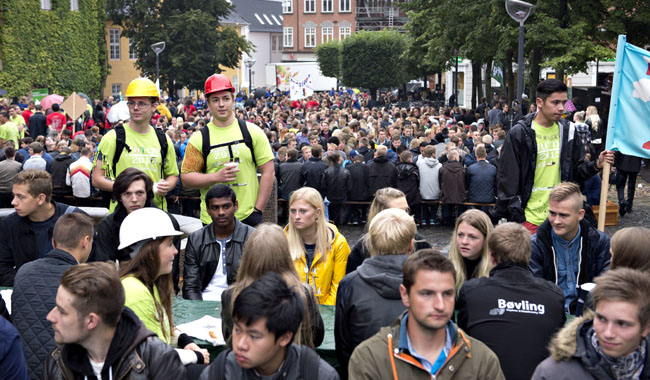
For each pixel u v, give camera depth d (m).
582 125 7.11
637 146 7.03
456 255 5.31
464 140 19.42
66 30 46.53
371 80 63.41
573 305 5.56
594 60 21.55
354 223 15.86
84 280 3.29
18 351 3.68
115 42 64.44
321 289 5.88
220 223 5.81
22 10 41.97
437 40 32.50
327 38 101.75
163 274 4.48
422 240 5.83
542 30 21.05
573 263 5.55
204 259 5.86
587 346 3.25
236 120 7.01
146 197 5.63
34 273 4.30
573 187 5.38
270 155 7.09
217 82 6.82
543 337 4.07
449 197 14.88
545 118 6.45
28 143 16.64
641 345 3.21
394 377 3.40
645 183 20.48
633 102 7.02
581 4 21.48
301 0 101.56
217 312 5.15
